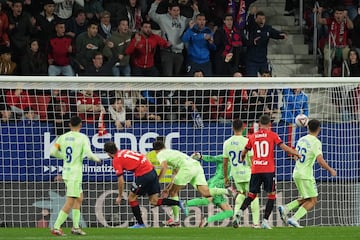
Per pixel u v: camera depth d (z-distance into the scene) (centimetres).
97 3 7144
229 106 6053
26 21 6806
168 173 5978
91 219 5909
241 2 7169
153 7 7125
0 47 6712
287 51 7775
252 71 7094
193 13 7162
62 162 5903
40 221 5875
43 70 6669
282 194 6056
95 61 6650
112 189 5938
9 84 5628
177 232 5250
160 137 5709
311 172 5459
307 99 6041
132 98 5966
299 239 4750
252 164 5300
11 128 5847
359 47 7588
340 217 6138
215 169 6034
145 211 5950
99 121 5919
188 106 6012
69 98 5897
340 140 6159
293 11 8050
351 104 6144
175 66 6969
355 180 6178
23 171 5862
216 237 4841
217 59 7025
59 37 6700
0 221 5841
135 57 6825
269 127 5538
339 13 7475
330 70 7412
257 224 5597
